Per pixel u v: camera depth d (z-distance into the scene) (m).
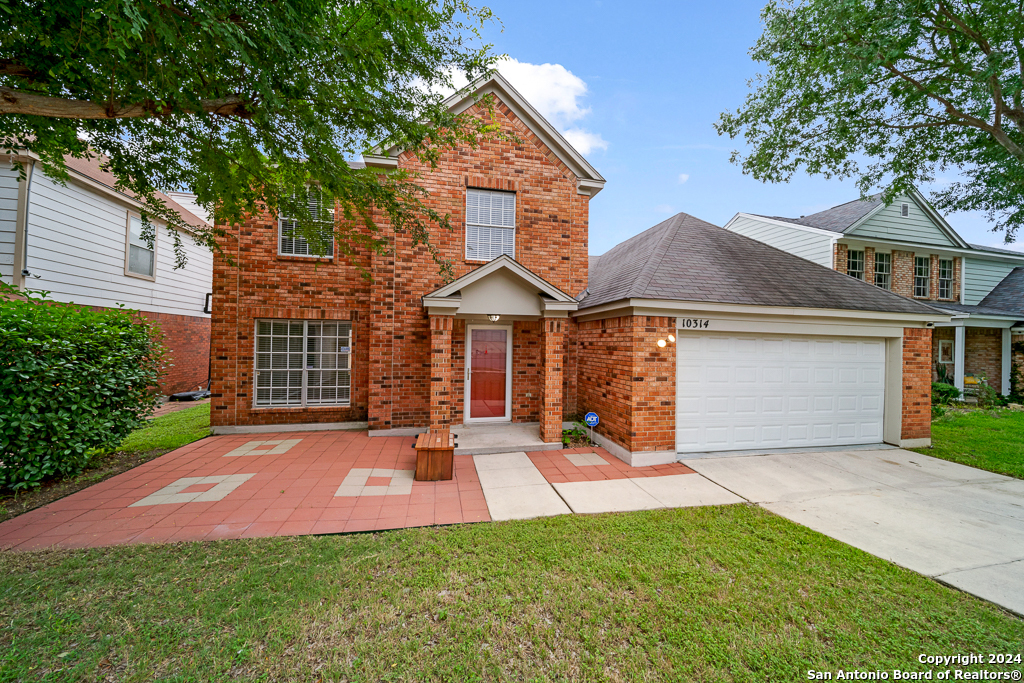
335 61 4.26
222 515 4.67
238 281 8.79
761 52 8.99
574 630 2.84
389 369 8.72
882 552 4.02
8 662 2.44
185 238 13.54
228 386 8.77
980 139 8.93
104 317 6.22
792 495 5.55
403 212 6.13
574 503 5.20
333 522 4.54
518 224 9.26
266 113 4.39
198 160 5.14
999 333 14.80
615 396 7.54
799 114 9.48
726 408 7.57
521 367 9.51
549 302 7.78
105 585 3.23
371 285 8.93
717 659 2.59
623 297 6.88
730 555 3.89
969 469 6.77
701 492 5.65
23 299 8.19
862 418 8.22
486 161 9.06
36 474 5.22
